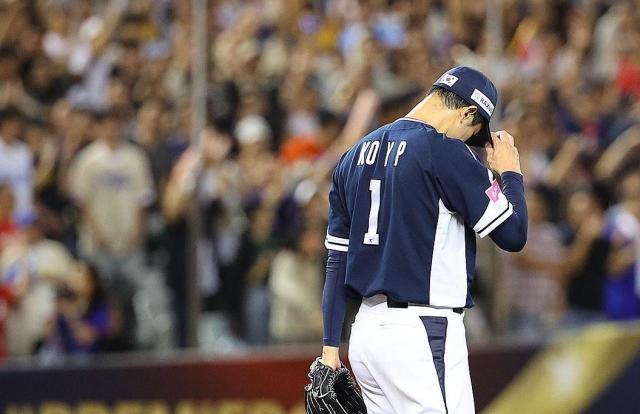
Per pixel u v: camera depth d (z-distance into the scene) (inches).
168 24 1301.7
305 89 1294.3
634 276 1238.3
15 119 1192.8
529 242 1222.9
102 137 1197.7
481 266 1167.0
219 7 1317.7
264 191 1203.9
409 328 613.9
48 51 1274.6
